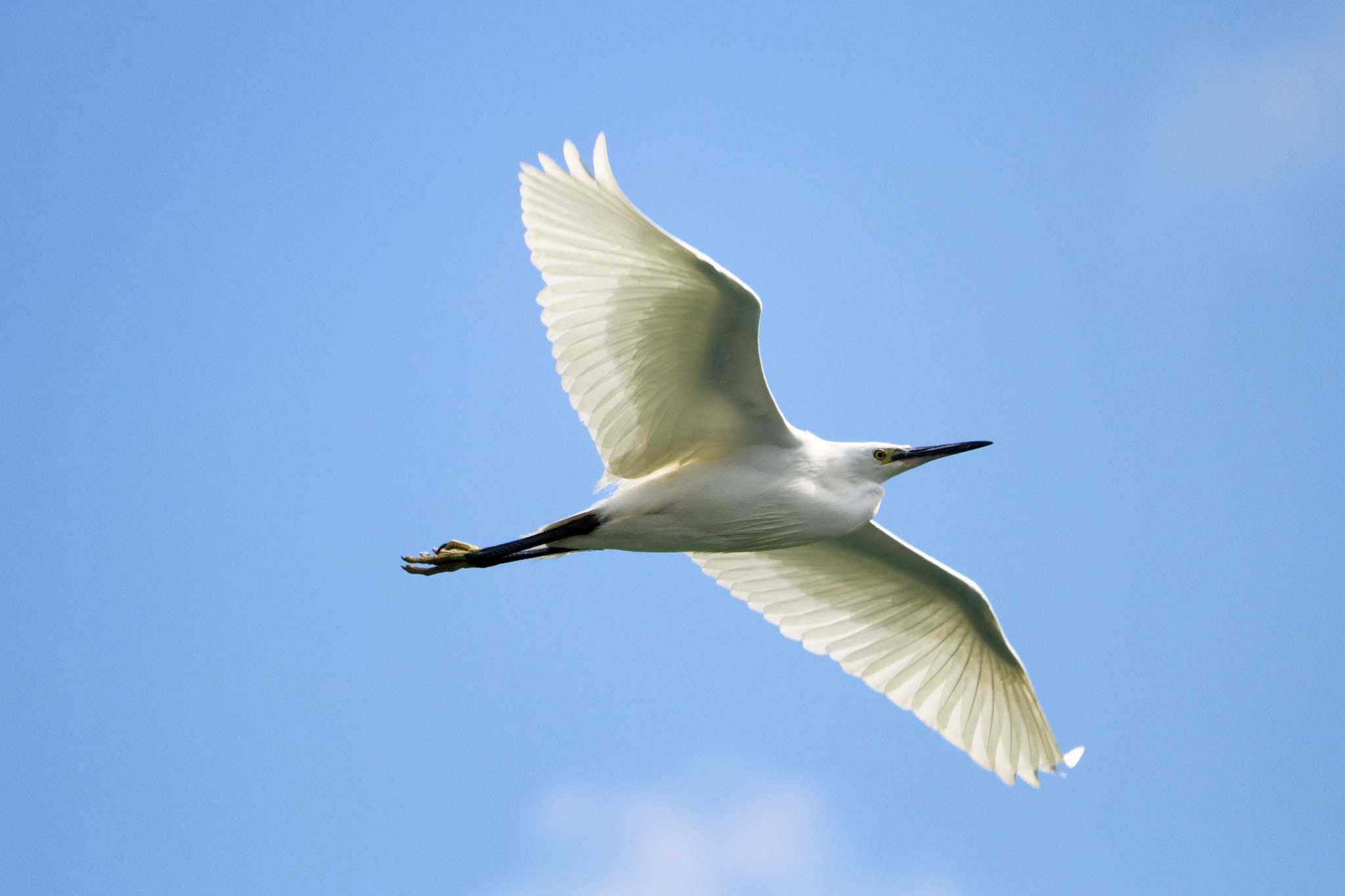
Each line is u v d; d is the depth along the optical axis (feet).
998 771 51.72
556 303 39.96
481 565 44.16
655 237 37.78
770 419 42.78
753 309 38.60
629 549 44.75
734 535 44.32
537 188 38.83
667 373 41.57
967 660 51.70
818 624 52.70
